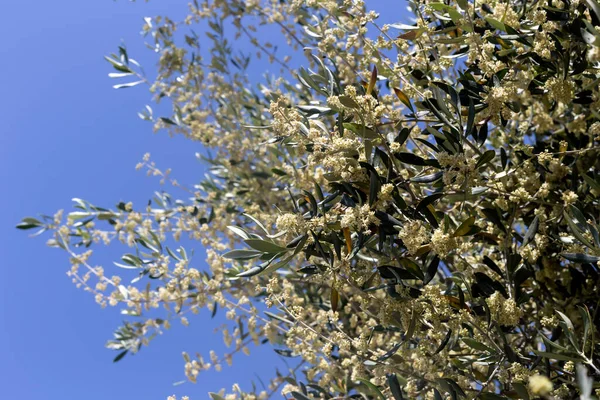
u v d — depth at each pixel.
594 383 1.82
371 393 2.67
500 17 2.24
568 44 2.17
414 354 2.33
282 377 3.43
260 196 4.08
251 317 3.14
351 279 2.05
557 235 2.31
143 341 3.62
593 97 2.19
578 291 2.37
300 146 2.21
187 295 3.31
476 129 2.20
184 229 3.86
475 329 2.00
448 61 2.46
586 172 2.51
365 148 2.01
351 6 2.61
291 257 2.00
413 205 2.08
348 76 3.14
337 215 2.05
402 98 2.24
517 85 2.21
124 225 3.80
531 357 2.18
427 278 1.95
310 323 3.28
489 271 2.35
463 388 2.09
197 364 3.24
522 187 2.38
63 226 3.69
